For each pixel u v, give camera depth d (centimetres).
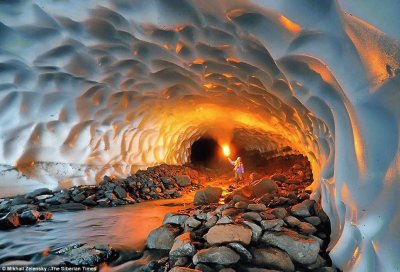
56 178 737
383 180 190
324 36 236
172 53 467
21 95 577
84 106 675
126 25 407
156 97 755
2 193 634
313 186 537
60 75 557
